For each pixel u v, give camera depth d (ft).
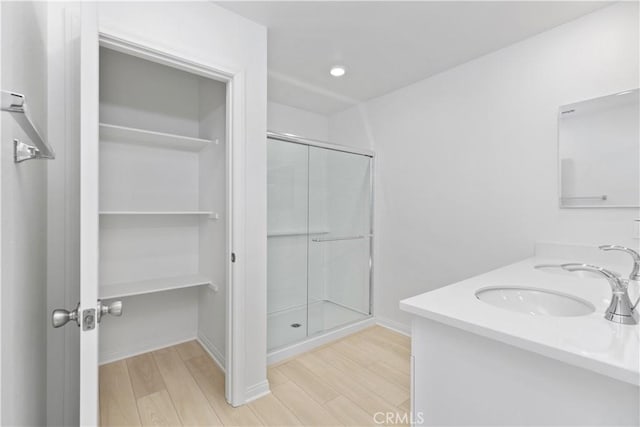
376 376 6.76
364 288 9.95
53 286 4.72
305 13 5.80
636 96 5.19
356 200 9.76
